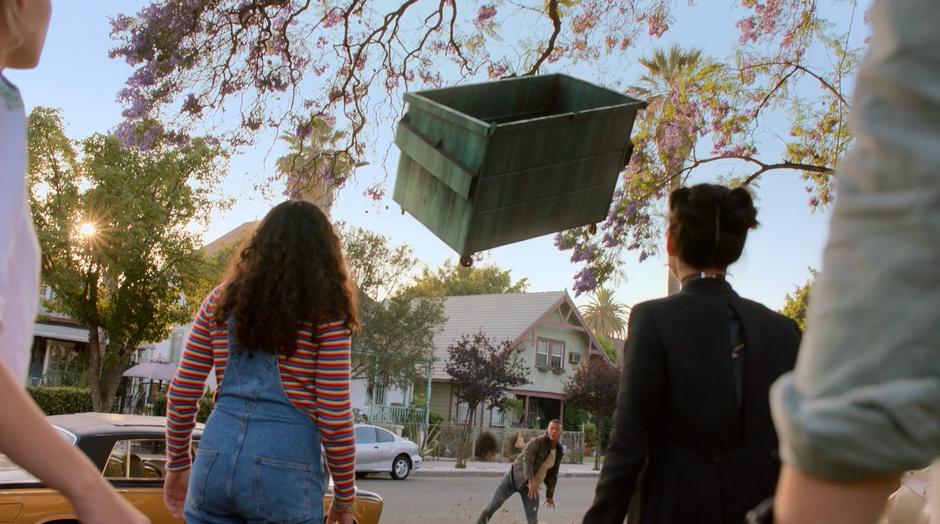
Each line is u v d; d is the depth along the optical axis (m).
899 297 0.70
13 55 1.18
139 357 41.94
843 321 0.73
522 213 4.40
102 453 6.59
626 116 4.67
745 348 2.78
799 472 0.77
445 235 4.39
